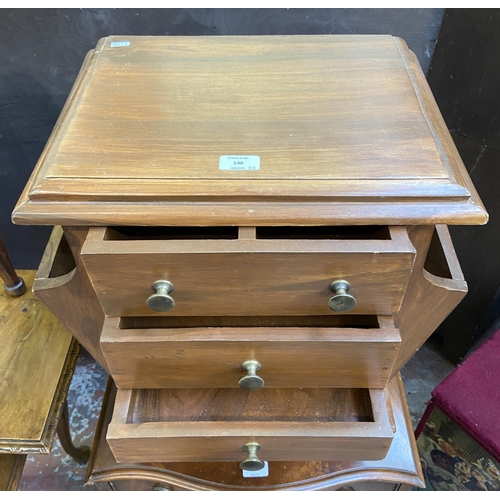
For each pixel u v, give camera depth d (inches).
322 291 21.5
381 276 20.6
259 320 25.8
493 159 36.1
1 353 32.8
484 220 20.4
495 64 32.9
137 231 25.1
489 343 35.0
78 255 22.9
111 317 23.0
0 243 32.5
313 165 21.1
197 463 31.4
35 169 22.3
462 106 36.5
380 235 23.1
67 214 20.2
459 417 31.9
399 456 31.2
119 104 24.2
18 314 34.8
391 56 27.4
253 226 20.5
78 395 49.3
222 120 23.3
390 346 22.2
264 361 23.4
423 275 23.9
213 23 34.3
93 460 31.5
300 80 25.7
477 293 42.8
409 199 20.4
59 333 33.9
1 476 32.7
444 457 38.4
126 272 20.4
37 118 39.3
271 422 24.1
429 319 26.7
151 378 24.8
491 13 31.7
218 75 26.2
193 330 22.3
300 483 30.6
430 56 37.0
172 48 28.3
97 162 21.3
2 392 31.0
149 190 20.3
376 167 21.1
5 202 45.5
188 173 20.8
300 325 25.6
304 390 27.7
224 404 27.2
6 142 40.7
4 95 37.5
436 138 22.5
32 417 30.0
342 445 24.4
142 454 25.5
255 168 21.0
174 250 19.5
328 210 20.3
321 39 29.0
